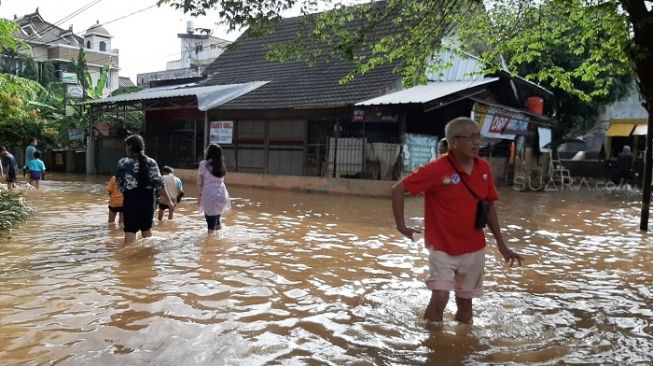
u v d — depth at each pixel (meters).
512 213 12.80
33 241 7.81
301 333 4.13
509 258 4.40
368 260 6.91
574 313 4.79
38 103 27.70
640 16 5.43
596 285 5.85
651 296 5.43
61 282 5.49
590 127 29.77
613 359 3.74
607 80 8.71
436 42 8.44
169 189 10.03
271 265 6.47
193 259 6.71
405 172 16.94
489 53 9.76
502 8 9.13
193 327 4.21
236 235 8.62
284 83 21.83
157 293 5.14
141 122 28.19
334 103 17.86
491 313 4.71
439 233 4.18
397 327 4.28
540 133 23.70
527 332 4.24
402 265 6.64
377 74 19.11
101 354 3.65
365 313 4.65
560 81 8.98
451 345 3.92
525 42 9.26
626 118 29.33
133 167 7.57
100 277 5.71
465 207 4.13
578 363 3.66
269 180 19.61
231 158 22.98
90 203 12.93
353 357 3.68
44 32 48.28
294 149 20.98
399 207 4.15
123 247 7.41
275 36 26.28
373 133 18.67
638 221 11.64
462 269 4.24
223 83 24.91
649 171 10.02
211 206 8.61
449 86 18.28
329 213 12.01
